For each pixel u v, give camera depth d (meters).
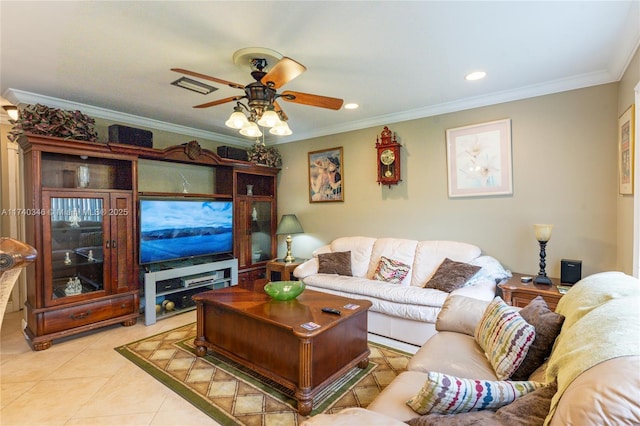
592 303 1.41
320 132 4.71
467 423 1.00
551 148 3.07
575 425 0.76
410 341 2.97
